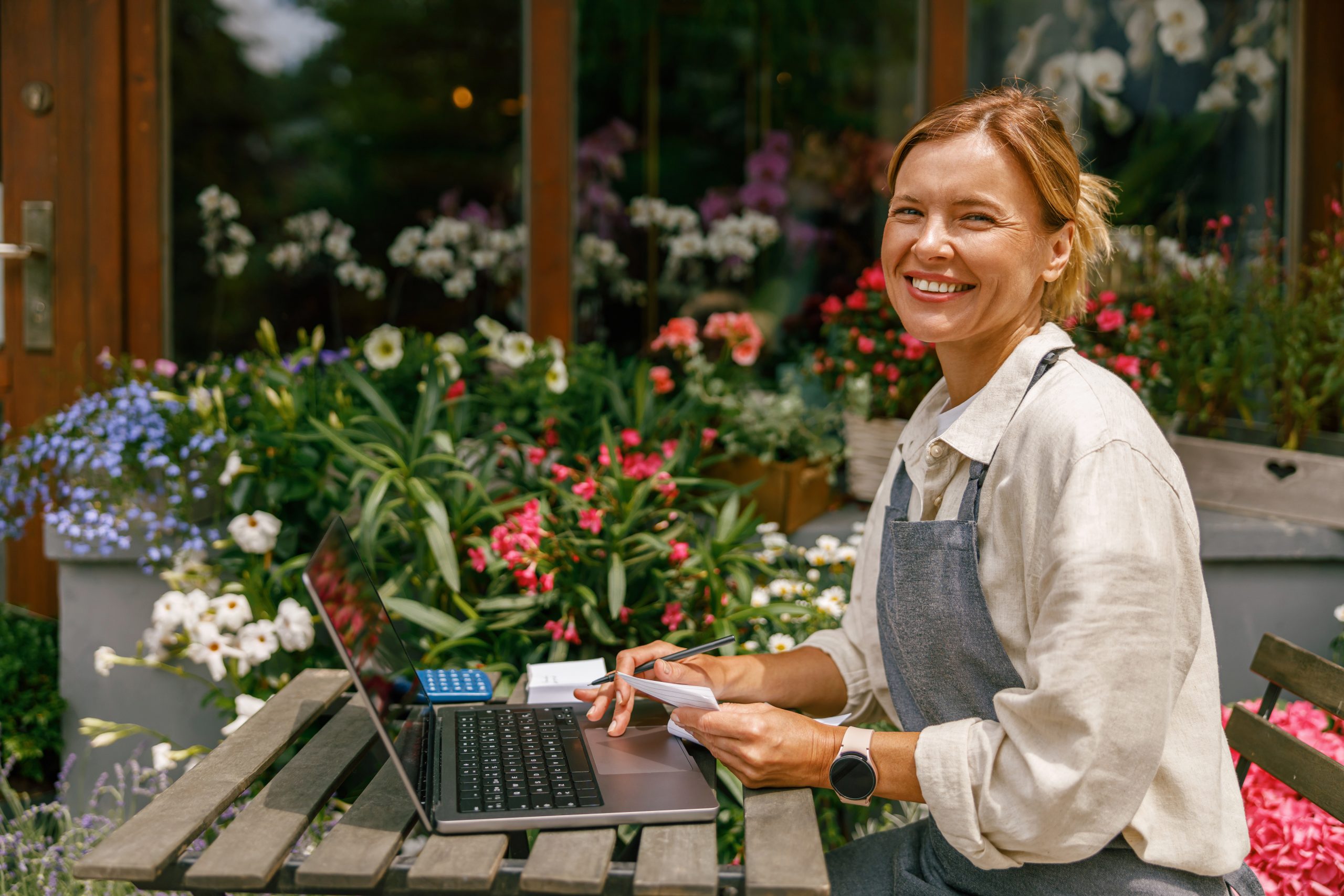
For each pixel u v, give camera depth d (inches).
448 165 137.0
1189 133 130.0
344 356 104.9
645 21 135.9
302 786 42.5
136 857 35.8
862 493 108.3
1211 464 104.3
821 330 142.3
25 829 78.6
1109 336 108.3
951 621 42.8
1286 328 107.1
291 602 79.2
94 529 85.8
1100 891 41.1
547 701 53.8
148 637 80.9
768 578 95.6
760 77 140.6
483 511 84.3
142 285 116.0
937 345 47.3
